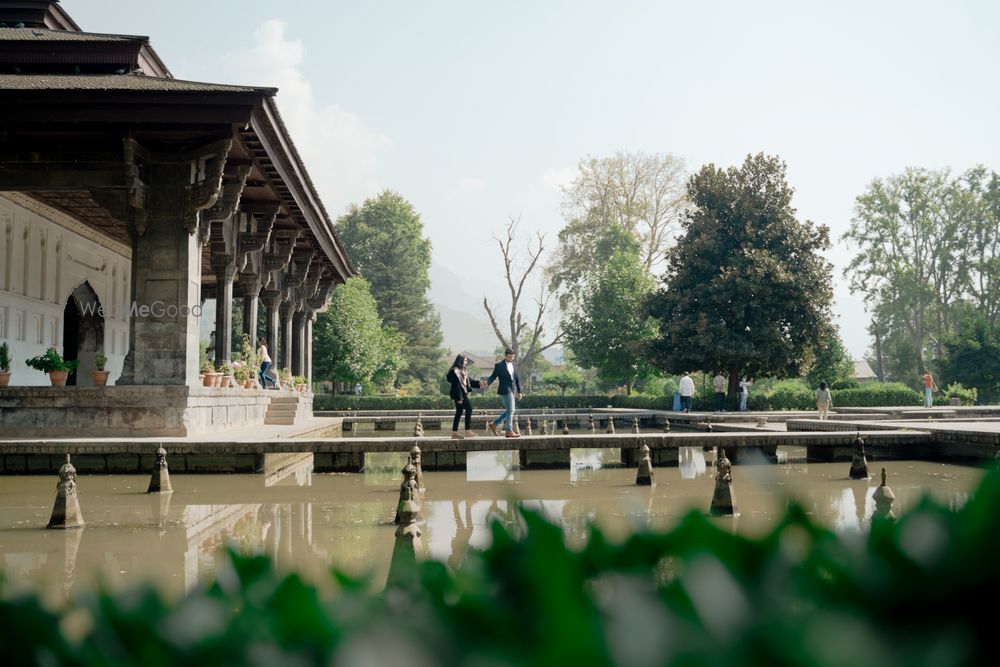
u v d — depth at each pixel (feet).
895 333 233.55
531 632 3.32
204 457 50.88
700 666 2.91
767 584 3.50
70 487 31.60
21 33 69.26
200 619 4.08
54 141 55.72
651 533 3.93
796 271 126.31
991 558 3.16
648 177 181.68
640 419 118.11
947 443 61.36
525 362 190.29
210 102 51.57
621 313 153.99
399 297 234.79
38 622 4.00
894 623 3.25
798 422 79.77
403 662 3.27
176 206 56.65
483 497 40.22
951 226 186.70
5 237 68.23
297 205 74.02
